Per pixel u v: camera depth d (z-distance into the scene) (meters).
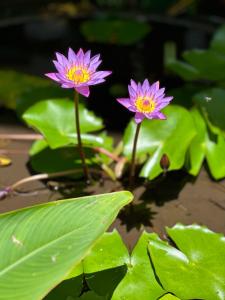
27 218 1.19
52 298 1.21
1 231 1.19
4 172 1.54
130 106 1.32
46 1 2.57
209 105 1.60
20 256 1.16
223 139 1.55
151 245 1.30
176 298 1.22
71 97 1.68
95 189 1.49
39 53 2.08
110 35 2.16
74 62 1.35
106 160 1.54
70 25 2.31
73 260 1.13
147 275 1.26
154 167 1.47
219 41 1.86
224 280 1.25
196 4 2.66
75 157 1.54
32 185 1.50
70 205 1.20
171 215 1.43
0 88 1.85
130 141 1.52
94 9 2.51
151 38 2.19
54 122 1.53
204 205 1.46
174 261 1.27
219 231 1.39
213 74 1.75
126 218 1.42
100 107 1.81
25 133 1.67
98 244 1.31
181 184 1.51
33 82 1.87
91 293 1.22
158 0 2.67
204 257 1.28
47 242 1.17
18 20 2.33
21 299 1.11
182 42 2.15
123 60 2.04
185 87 1.81
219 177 1.50
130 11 2.45
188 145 1.47
